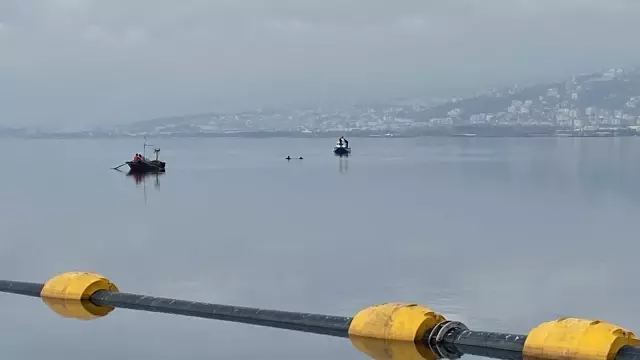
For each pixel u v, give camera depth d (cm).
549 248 2983
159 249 3095
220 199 5622
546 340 1387
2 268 2703
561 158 11988
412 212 4516
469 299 2061
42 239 3459
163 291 2236
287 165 11081
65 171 9794
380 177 8025
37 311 1856
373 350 1514
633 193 5562
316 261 2738
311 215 4422
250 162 12212
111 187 6988
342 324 1650
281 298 2111
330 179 7825
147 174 8888
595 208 4575
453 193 5869
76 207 5109
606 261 2666
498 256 2797
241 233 3609
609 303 2000
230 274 2491
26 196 6056
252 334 1639
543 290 2167
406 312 1552
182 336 1625
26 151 19950
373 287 2241
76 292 1934
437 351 1497
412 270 2519
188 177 8400
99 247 3177
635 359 1309
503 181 7081
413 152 16188
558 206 4728
